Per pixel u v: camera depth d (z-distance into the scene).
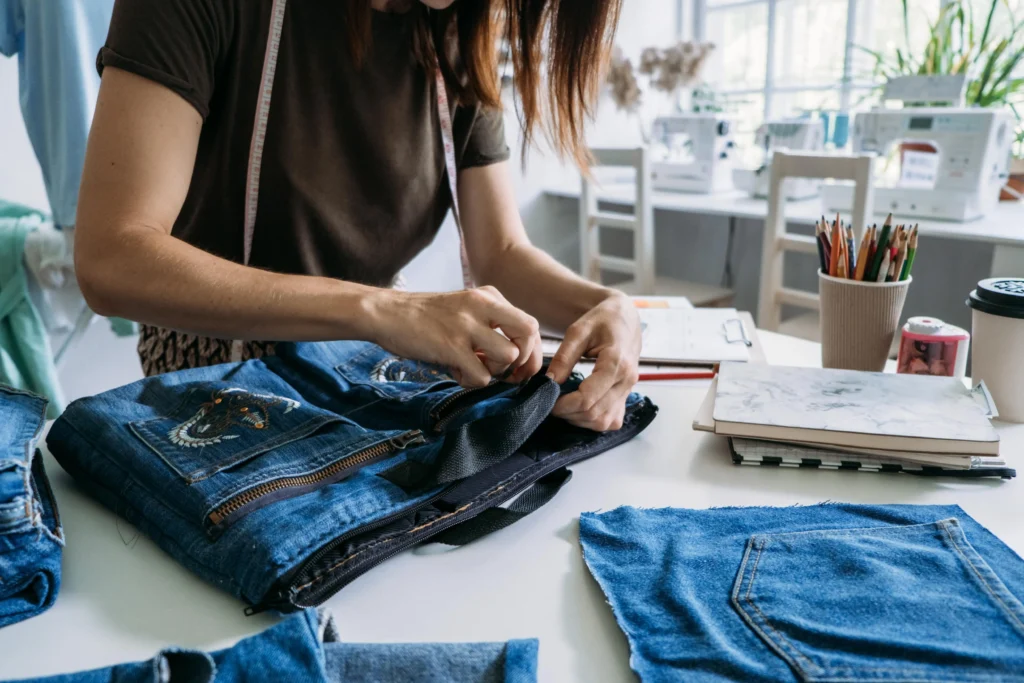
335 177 0.95
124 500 0.61
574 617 0.50
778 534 0.56
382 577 0.55
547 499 0.64
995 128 1.92
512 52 0.95
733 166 2.93
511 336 0.69
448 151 1.02
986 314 0.80
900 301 0.90
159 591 0.53
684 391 0.92
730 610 0.48
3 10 1.49
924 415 0.72
